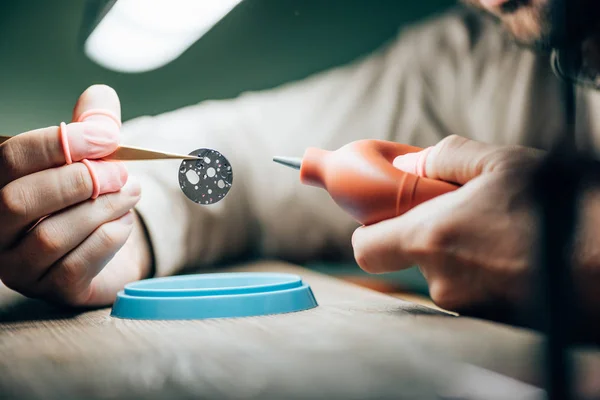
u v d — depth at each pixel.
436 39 1.29
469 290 0.48
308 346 0.40
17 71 1.25
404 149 0.57
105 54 1.17
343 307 0.59
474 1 0.75
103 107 0.60
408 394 0.29
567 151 0.29
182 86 1.30
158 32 1.00
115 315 0.58
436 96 1.26
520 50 1.17
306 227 1.13
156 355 0.40
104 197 0.58
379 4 1.35
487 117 1.20
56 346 0.44
